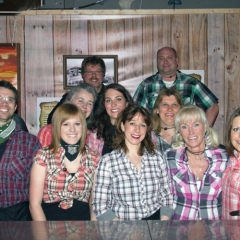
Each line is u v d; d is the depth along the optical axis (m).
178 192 2.66
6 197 2.76
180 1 4.52
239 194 2.43
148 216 2.58
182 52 4.48
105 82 4.48
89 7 4.50
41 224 1.83
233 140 2.54
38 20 4.44
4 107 2.79
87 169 2.66
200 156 2.68
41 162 2.60
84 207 2.68
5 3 4.37
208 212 2.60
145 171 2.63
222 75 4.49
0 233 1.70
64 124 2.64
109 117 3.16
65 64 4.46
